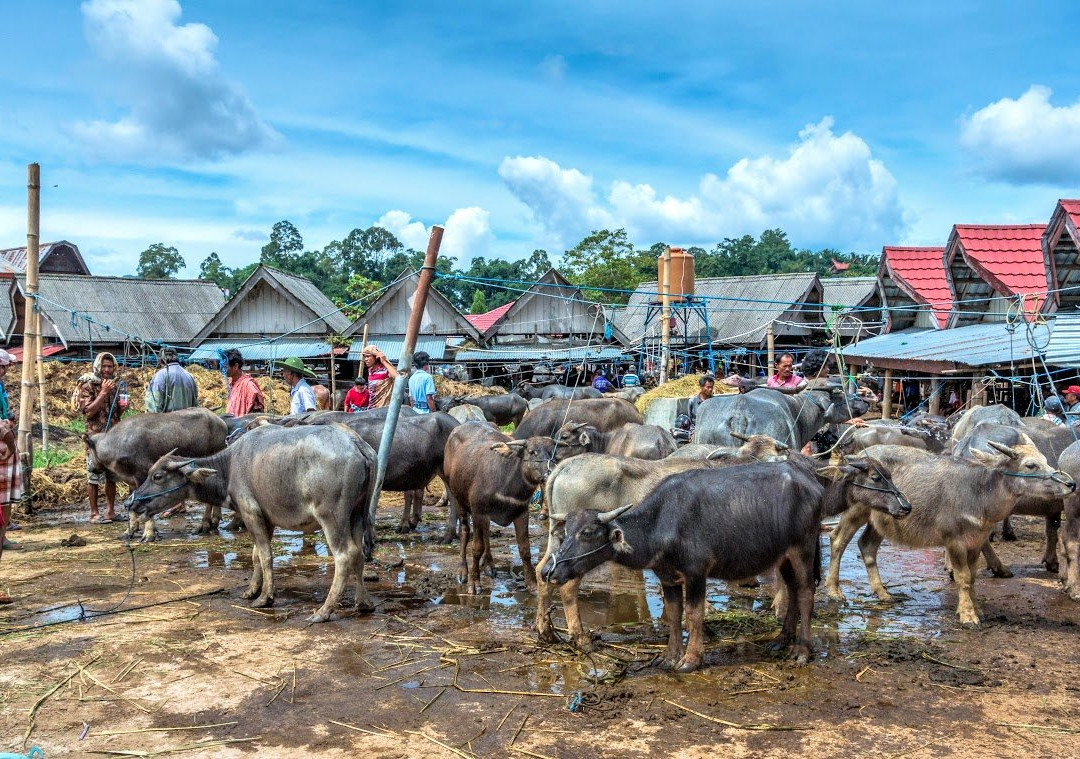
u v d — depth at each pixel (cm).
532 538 1163
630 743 548
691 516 662
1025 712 595
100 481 1273
